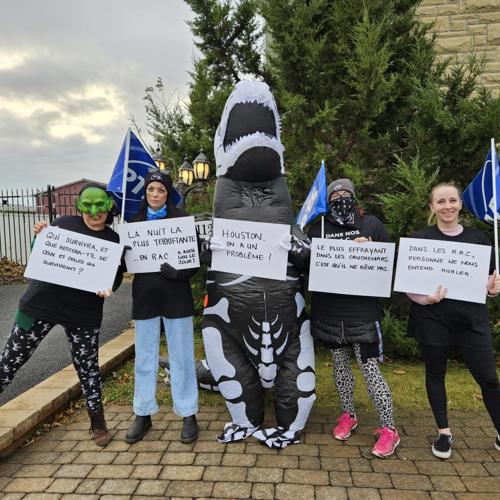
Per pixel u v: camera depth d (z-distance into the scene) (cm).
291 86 536
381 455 300
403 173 439
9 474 292
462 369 464
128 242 321
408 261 294
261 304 316
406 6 555
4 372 306
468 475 282
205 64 666
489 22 670
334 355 327
